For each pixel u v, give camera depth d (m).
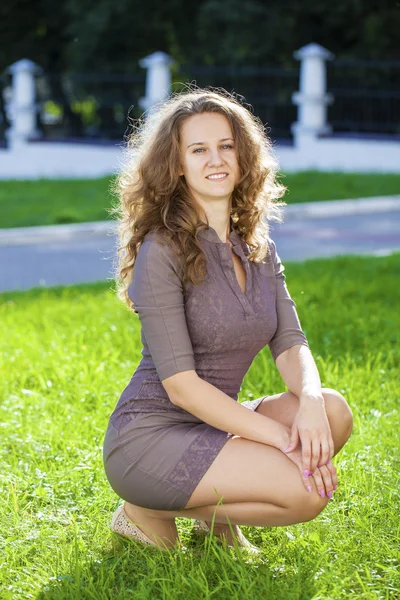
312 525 4.16
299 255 13.40
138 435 3.86
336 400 3.91
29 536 4.12
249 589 3.51
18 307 9.18
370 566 3.82
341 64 24.11
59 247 14.56
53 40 30.66
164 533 4.03
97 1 28.06
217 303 3.85
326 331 7.76
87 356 6.88
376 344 7.32
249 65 26.42
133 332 7.70
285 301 4.19
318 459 3.70
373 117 24.36
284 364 4.11
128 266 4.01
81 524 4.27
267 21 26.33
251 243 4.06
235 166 3.94
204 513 3.85
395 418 5.49
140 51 28.58
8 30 30.14
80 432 5.43
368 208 18.03
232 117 3.95
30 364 6.75
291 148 23.89
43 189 20.61
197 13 27.69
